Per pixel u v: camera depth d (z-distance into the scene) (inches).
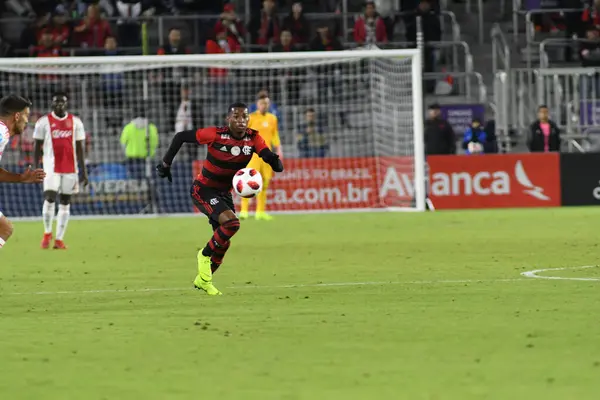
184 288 1476.4
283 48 3676.2
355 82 3678.6
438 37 3850.9
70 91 3607.3
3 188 3201.3
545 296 1316.4
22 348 992.9
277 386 802.2
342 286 1461.6
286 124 3604.8
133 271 1723.7
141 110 3563.0
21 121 1342.3
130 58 2982.3
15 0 4079.7
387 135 3472.0
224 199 1443.2
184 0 4003.4
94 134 3410.4
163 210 3245.6
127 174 3228.3
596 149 3676.2
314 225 2736.2
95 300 1357.0
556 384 794.8
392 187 3280.0
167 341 1019.3
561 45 4042.8
